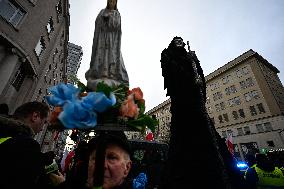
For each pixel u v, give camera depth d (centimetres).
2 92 1427
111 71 312
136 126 132
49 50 2120
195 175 145
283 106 4006
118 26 352
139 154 607
